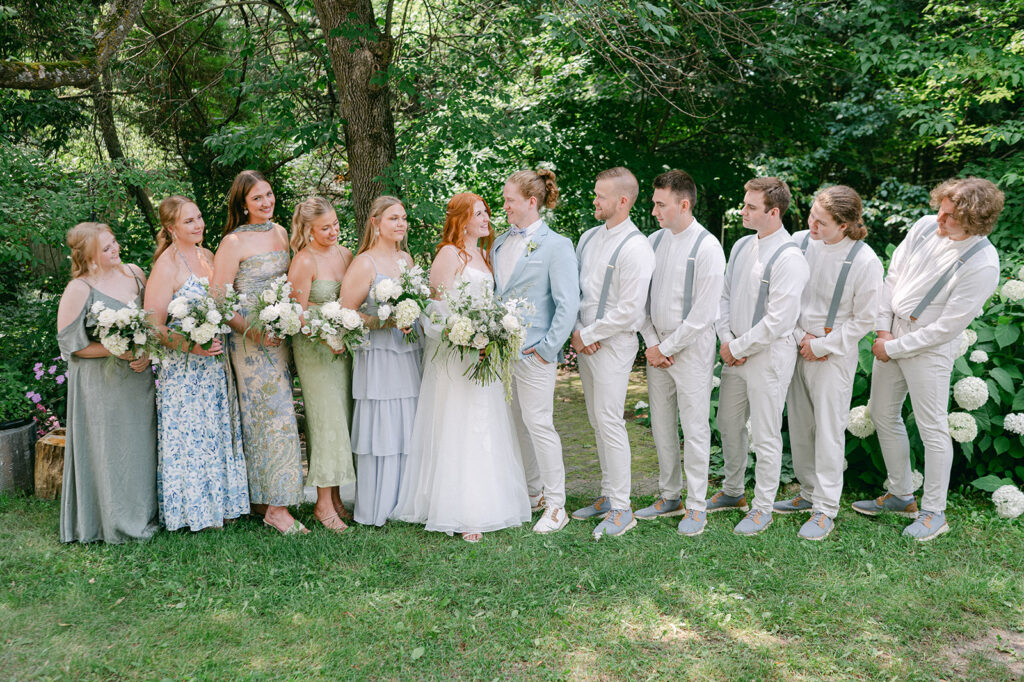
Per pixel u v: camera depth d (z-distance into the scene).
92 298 3.46
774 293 3.50
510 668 2.59
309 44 6.73
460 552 3.48
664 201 3.56
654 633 2.80
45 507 4.05
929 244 3.63
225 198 8.34
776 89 8.09
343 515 3.93
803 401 3.86
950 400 4.21
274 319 3.38
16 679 2.51
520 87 8.95
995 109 8.31
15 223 5.43
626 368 3.69
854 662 2.61
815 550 3.47
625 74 7.54
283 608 2.98
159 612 2.96
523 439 4.11
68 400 3.53
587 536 3.67
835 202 3.47
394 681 2.53
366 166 6.21
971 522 3.79
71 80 5.06
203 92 8.41
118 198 6.38
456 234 3.73
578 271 3.76
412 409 3.83
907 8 7.95
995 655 2.67
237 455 3.68
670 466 3.92
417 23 8.03
